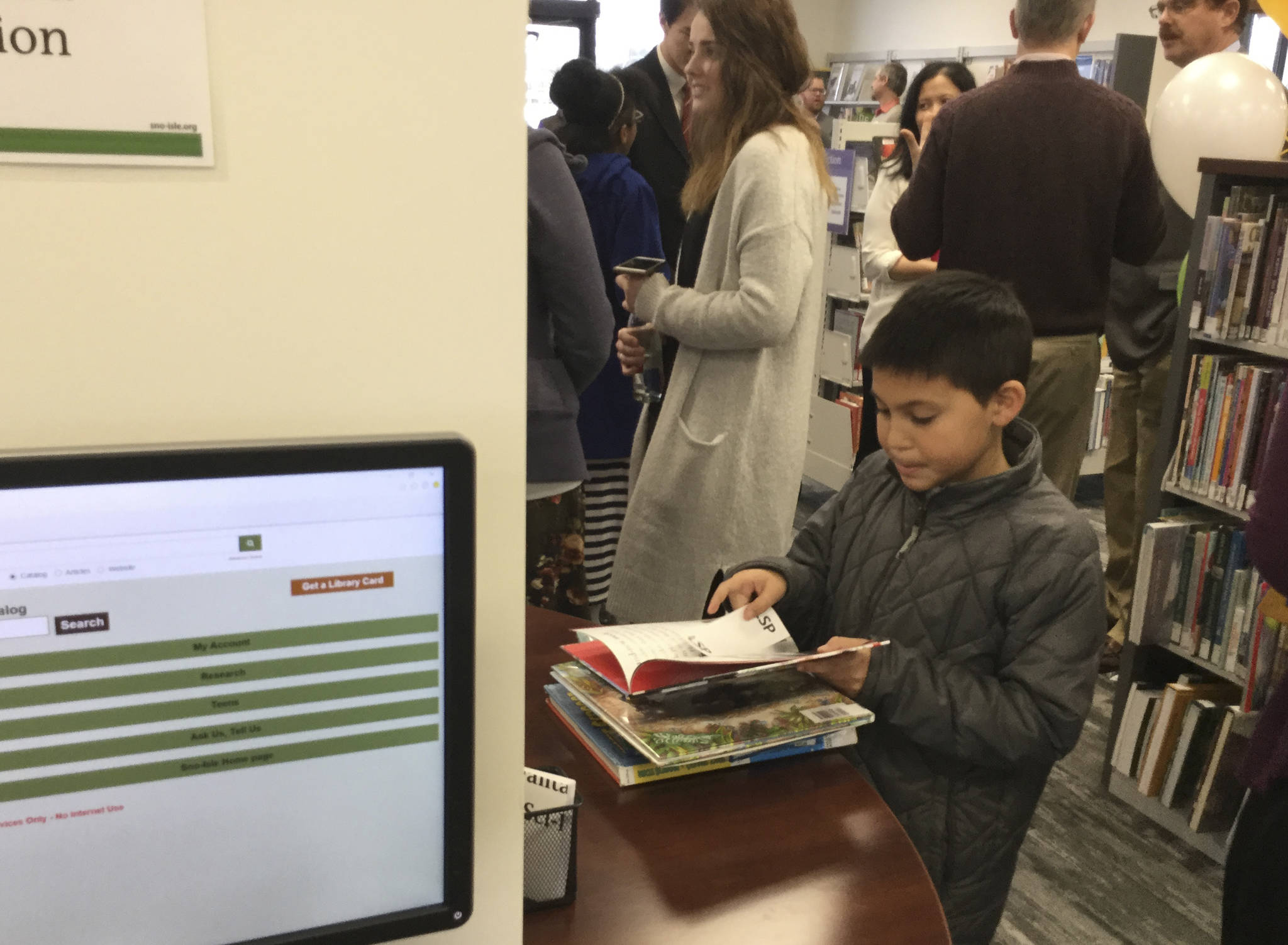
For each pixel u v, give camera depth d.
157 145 0.58
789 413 1.96
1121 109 2.23
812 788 1.05
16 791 0.54
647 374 2.18
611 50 7.69
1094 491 4.79
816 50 8.24
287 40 0.60
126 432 0.63
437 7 0.62
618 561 2.13
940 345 1.16
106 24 0.56
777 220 1.78
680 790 1.03
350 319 0.66
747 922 0.84
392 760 0.61
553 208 1.87
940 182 2.40
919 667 1.13
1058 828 2.25
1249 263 2.05
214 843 0.59
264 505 0.55
